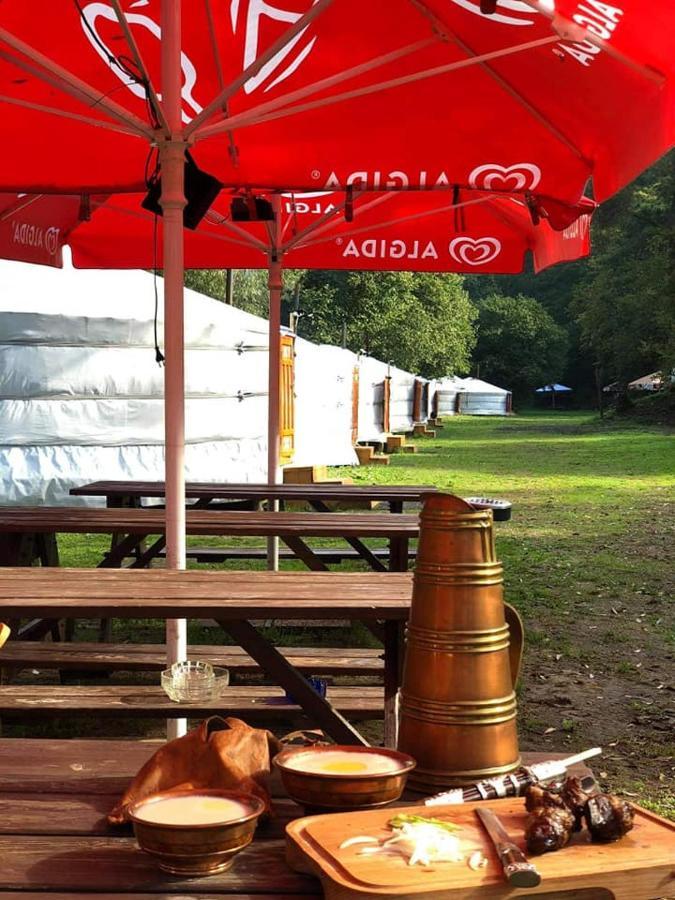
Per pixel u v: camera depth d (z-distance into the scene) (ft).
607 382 328.70
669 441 118.32
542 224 21.54
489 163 14.83
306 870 5.82
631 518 48.16
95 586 11.42
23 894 5.63
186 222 12.09
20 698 13.41
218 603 10.43
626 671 21.44
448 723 6.79
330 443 74.02
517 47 11.57
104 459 45.50
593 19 10.19
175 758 6.81
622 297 192.54
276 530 16.49
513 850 5.32
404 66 13.84
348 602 10.55
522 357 322.96
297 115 14.79
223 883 5.75
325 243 24.81
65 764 7.78
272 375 24.56
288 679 10.82
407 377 129.29
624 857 5.46
